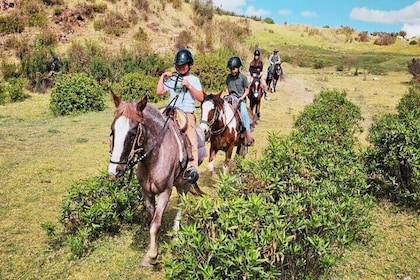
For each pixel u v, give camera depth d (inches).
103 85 654.5
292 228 146.3
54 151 357.4
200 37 903.7
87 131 439.8
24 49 702.5
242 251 124.2
